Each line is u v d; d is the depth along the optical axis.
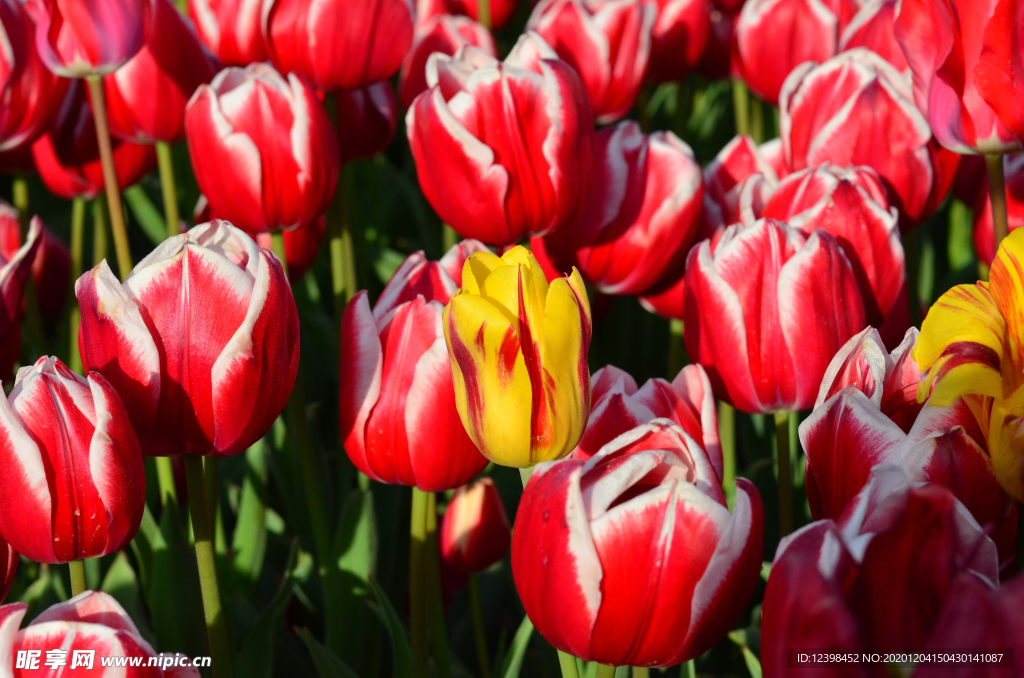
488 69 0.67
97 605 0.53
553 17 0.92
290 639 0.77
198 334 0.57
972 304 0.54
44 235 1.01
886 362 0.57
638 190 0.72
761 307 0.64
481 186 0.68
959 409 0.54
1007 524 0.54
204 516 0.61
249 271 0.58
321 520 0.73
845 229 0.68
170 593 0.69
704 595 0.53
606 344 0.93
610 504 0.54
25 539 0.56
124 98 0.81
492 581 0.83
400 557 0.85
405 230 1.26
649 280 0.74
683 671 0.66
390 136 0.85
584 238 0.73
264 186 0.72
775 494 0.80
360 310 0.63
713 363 0.66
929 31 0.66
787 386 0.65
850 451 0.55
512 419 0.54
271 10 0.76
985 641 0.47
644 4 0.93
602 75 0.92
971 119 0.65
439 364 0.62
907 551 0.49
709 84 1.59
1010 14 0.63
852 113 0.74
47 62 0.73
